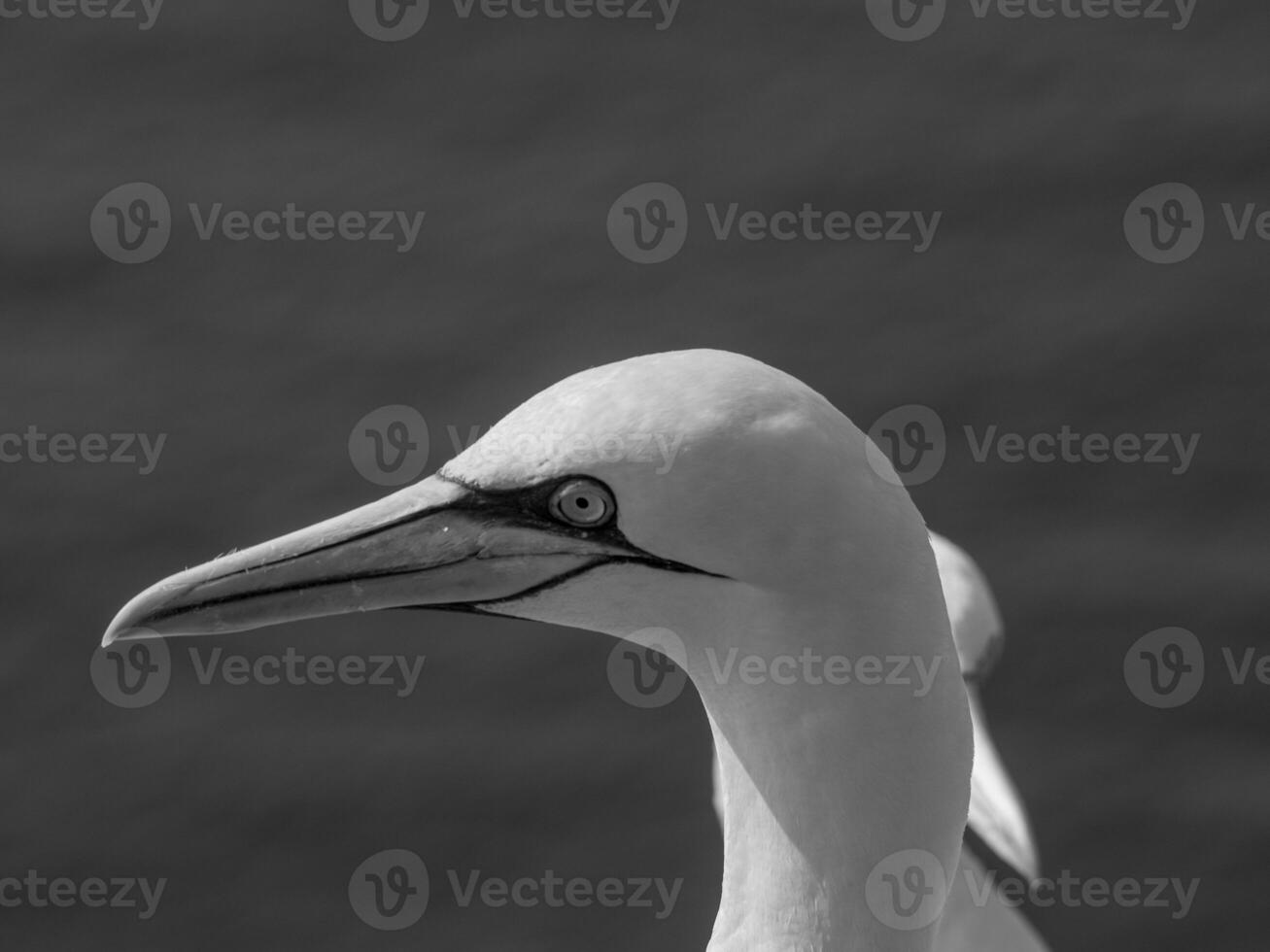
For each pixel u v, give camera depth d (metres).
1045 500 19.80
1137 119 22.69
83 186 22.12
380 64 23.56
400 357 20.84
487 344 20.94
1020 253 21.73
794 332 21.06
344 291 21.44
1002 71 23.30
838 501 6.32
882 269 21.59
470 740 18.52
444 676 19.02
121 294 21.41
